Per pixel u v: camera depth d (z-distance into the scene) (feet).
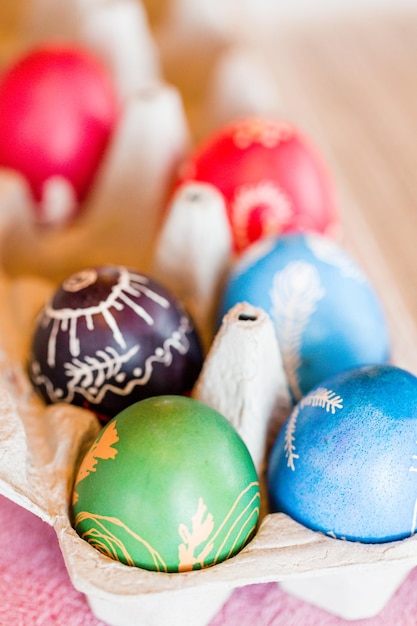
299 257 1.11
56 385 1.06
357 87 1.96
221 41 1.82
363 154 1.67
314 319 1.10
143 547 0.91
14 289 1.23
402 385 0.95
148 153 1.36
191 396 1.07
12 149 1.36
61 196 1.40
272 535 0.94
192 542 0.91
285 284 1.10
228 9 1.92
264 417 1.04
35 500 0.96
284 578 0.92
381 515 0.92
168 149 1.38
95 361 1.04
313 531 0.95
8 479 0.95
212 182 1.29
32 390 1.09
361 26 2.30
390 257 1.40
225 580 0.91
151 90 1.40
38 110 1.35
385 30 2.29
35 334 1.08
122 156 1.37
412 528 0.93
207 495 0.91
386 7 2.40
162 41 1.83
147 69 1.64
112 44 1.58
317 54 2.13
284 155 1.28
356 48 2.18
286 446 0.97
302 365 1.10
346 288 1.11
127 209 1.37
